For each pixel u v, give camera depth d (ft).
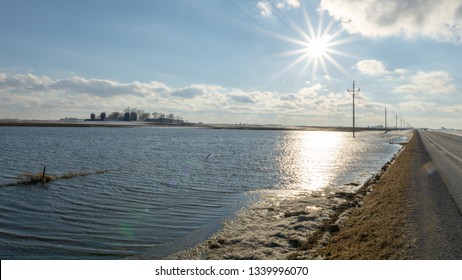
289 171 107.65
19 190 70.69
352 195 63.41
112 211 56.24
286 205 58.44
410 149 151.53
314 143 265.75
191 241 41.45
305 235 40.50
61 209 57.11
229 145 232.32
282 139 337.31
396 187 58.59
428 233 32.76
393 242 30.78
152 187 77.20
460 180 63.98
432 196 49.44
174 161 130.00
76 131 422.82
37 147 178.29
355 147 219.00
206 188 77.25
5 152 148.36
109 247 40.09
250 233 42.96
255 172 104.58
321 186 80.48
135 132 433.07
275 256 34.35
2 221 49.90
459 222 36.32
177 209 57.77
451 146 172.55
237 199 65.77
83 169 103.86
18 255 37.70
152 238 43.14
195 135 385.50
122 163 120.78
